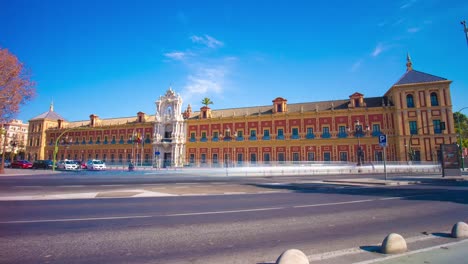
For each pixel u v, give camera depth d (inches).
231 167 1651.1
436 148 1718.8
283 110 2183.8
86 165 2059.5
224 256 211.3
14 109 1278.3
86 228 294.8
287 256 167.0
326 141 1993.1
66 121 3353.8
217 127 2367.1
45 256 209.9
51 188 697.6
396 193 615.5
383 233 278.1
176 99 2554.1
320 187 765.9
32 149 3270.2
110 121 3056.1
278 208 421.7
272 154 2139.5
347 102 2070.6
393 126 1843.0
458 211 394.3
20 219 337.4
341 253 213.3
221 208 421.1
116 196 553.6
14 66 1256.2
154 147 2568.9
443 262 188.9
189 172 1625.2
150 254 215.5
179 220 335.6
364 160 1877.5
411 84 1812.3
